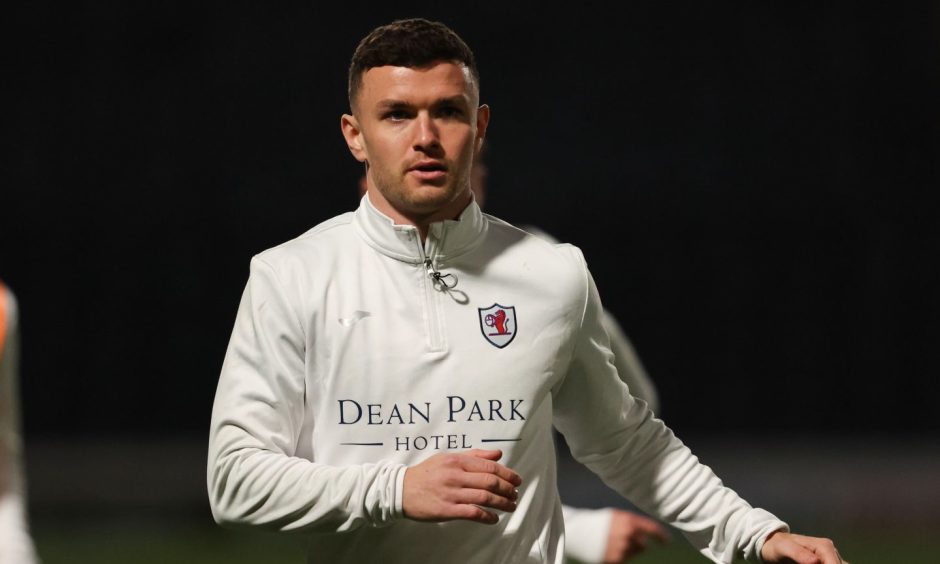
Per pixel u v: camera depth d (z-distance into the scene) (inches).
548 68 2049.7
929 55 2017.7
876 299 1804.9
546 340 361.7
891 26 2031.3
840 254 1830.7
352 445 348.2
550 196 1983.3
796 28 2043.6
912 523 1398.9
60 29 1963.6
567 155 2027.6
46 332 1777.8
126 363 1775.3
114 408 1760.6
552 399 377.7
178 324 1804.9
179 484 1556.3
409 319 354.9
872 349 1782.7
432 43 344.2
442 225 356.2
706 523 383.2
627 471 391.9
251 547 1257.4
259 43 1993.1
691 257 1839.3
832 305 1807.3
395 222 359.3
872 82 2014.0
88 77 1959.9
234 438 340.2
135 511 1498.5
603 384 380.5
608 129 2037.4
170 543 1284.4
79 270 1822.1
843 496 1472.7
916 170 1959.9
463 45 351.6
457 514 315.0
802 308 1806.1
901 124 1993.1
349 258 360.8
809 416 1768.0
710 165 2004.2
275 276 354.0
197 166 1941.4
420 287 358.3
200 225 1895.9
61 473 1590.8
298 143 1962.4
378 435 348.5
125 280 1827.0
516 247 371.6
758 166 1994.3
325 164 1957.4
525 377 357.4
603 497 1304.1
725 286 1815.9
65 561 1174.3
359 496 323.6
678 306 1815.9
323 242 365.7
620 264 1859.0
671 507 387.5
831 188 1959.9
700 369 1787.6
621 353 486.6
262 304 352.2
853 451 1696.6
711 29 2052.2
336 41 2001.7
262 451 337.4
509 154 2025.1
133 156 1932.8
